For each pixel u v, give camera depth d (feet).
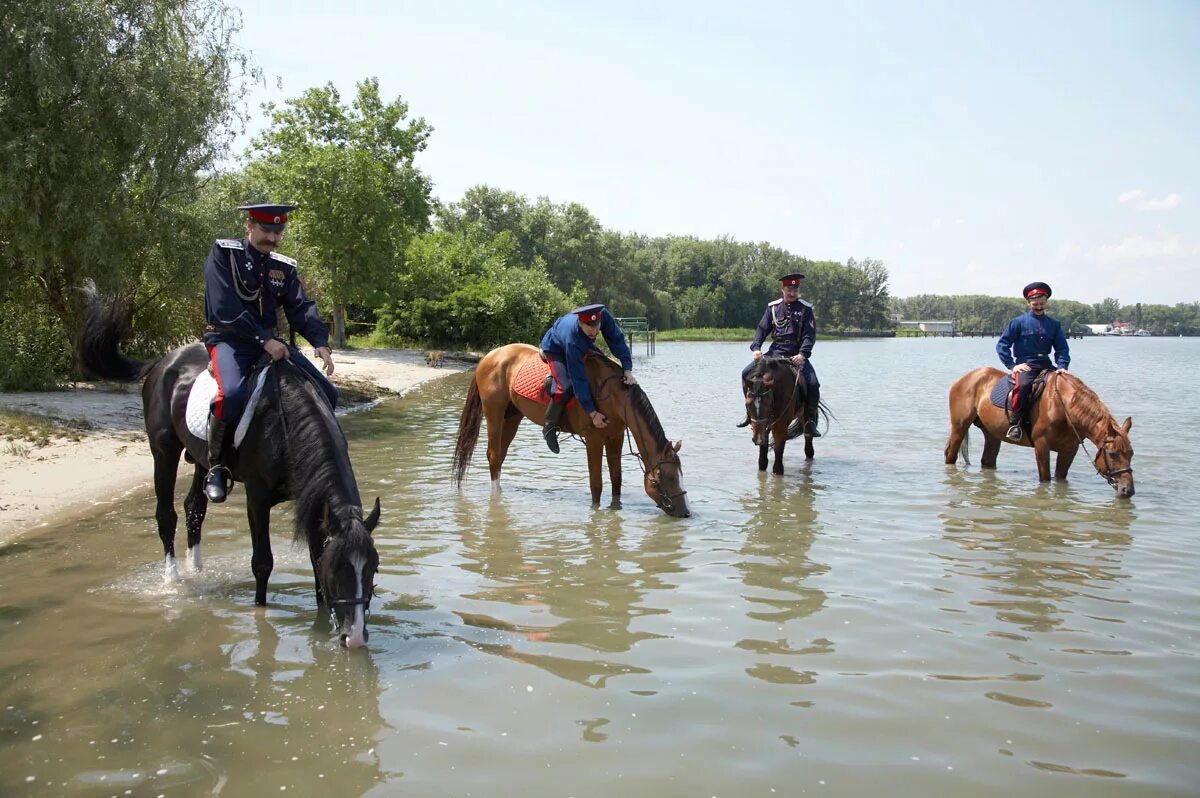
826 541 23.72
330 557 15.20
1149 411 59.93
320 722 12.86
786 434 34.58
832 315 454.40
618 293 303.68
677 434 47.21
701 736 12.46
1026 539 23.82
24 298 54.95
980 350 242.37
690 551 22.75
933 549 22.79
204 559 22.02
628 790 11.00
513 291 150.61
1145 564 21.29
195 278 55.77
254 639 16.31
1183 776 11.35
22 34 46.03
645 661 15.24
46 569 20.89
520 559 21.98
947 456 36.73
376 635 16.55
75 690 13.99
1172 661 15.15
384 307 139.03
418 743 12.25
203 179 58.65
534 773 11.42
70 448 35.47
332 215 112.16
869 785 11.13
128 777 11.25
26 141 47.29
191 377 19.20
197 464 20.18
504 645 16.03
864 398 71.46
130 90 49.42
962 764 11.68
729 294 375.04
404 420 53.06
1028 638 16.28
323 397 17.65
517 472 35.37
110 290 51.11
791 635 16.49
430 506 28.50
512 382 30.19
